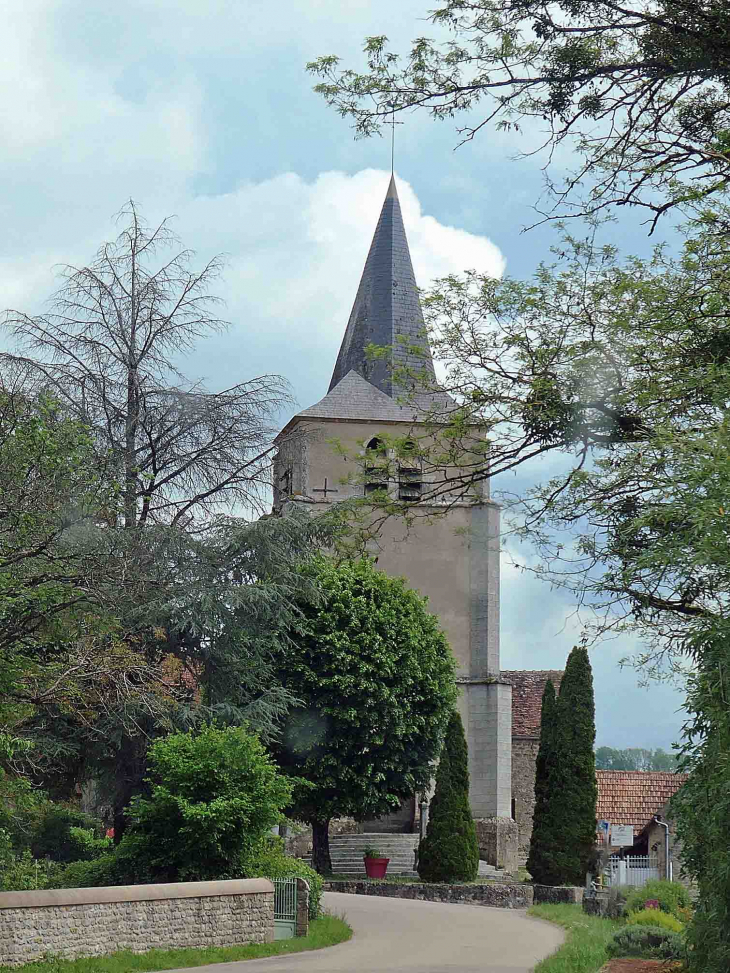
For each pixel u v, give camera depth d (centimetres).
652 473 1405
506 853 4762
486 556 5072
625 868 3550
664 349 1455
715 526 1198
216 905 2273
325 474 4988
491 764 4884
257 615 3288
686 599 1349
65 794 3281
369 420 5028
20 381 3102
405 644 3884
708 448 1243
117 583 2520
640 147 1453
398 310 5538
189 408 3341
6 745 2250
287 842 4278
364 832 4694
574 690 4150
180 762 2534
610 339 1441
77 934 1962
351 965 2000
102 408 3278
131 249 3438
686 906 2841
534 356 1459
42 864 2738
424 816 4519
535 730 5341
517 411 1462
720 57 1318
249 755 2550
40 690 2431
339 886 3831
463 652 5047
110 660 2706
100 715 2978
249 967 2002
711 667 1286
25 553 2200
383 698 3762
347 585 3856
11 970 1791
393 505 1645
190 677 3459
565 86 1391
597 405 1427
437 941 2427
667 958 1939
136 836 2553
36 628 2291
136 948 2081
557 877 4016
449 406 1549
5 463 2166
